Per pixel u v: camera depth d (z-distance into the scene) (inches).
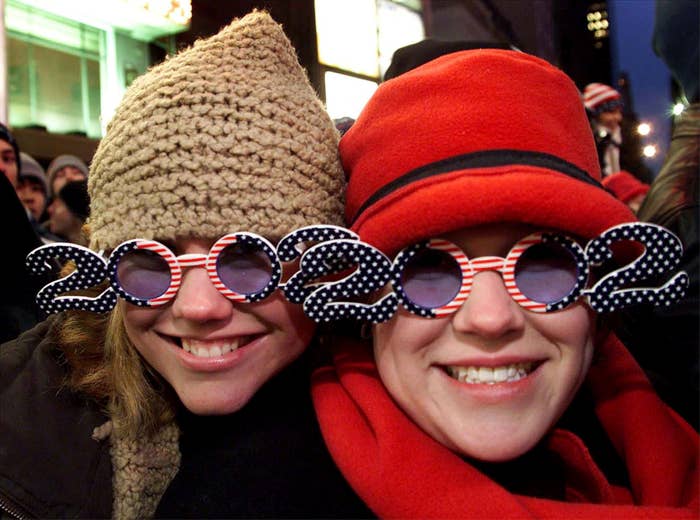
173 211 24.4
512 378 23.9
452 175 21.7
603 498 25.3
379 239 22.9
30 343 32.4
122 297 26.0
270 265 25.4
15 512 26.9
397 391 25.1
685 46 33.1
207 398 26.8
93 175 27.1
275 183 24.9
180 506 25.6
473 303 22.5
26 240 39.2
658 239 22.0
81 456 28.4
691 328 31.3
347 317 23.8
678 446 26.8
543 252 23.2
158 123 24.7
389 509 22.6
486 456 23.4
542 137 23.0
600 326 28.0
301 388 30.6
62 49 84.8
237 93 25.2
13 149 54.5
